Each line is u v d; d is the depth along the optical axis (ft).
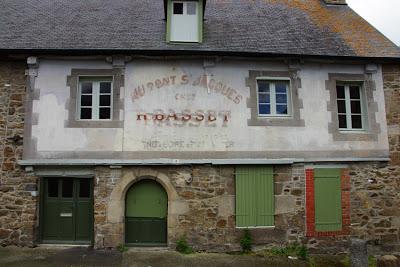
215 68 27.14
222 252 25.53
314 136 27.25
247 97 27.09
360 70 28.45
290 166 26.81
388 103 28.32
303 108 27.43
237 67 27.32
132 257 23.77
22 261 22.50
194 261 23.49
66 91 26.37
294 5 35.76
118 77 26.53
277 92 27.99
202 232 25.63
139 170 25.88
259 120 26.96
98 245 25.04
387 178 27.50
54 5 33.50
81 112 26.81
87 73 26.61
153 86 26.66
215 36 28.68
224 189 26.13
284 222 26.30
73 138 25.93
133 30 28.96
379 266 22.99
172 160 25.82
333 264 23.88
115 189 25.63
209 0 35.53
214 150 26.37
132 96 26.48
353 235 26.78
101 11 32.58
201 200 25.89
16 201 25.46
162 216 26.23
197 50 26.04
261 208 26.25
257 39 28.58
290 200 26.50
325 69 28.09
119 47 26.25
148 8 33.45
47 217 26.17
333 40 29.53
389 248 26.86
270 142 26.84
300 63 27.63
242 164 26.27
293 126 27.14
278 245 26.03
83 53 26.00
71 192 26.32
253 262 23.72
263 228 26.07
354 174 27.35
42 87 26.37
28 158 25.71
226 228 25.82
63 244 25.76
